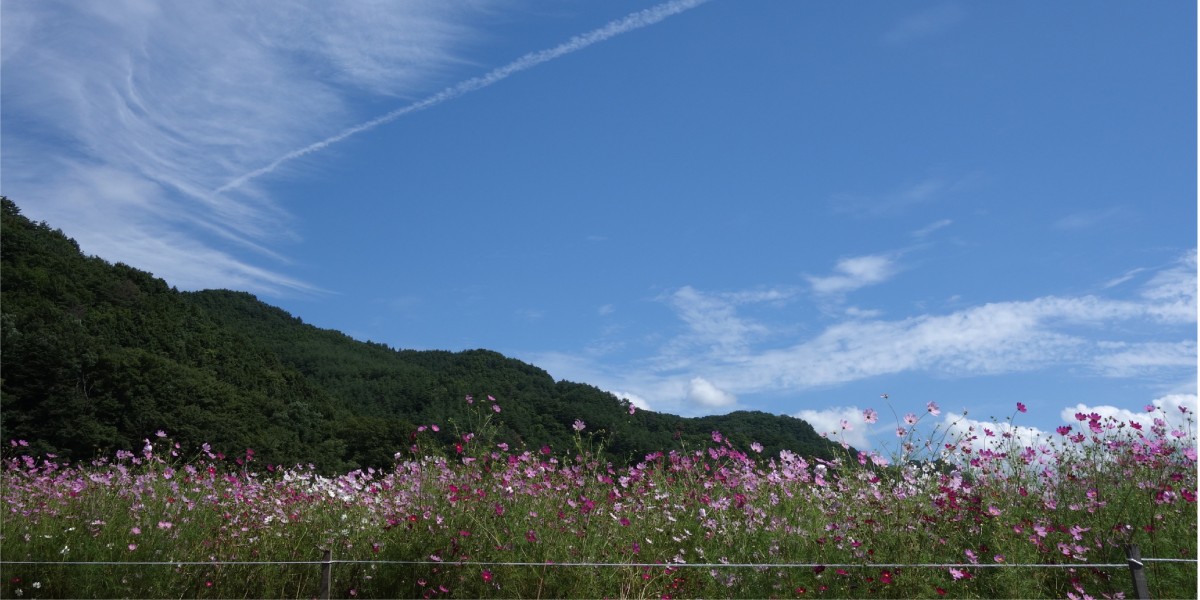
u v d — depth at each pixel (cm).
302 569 549
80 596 527
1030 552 503
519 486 595
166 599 528
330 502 642
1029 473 603
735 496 585
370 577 538
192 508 620
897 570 495
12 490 671
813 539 546
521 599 509
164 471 699
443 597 522
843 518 558
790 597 491
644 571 524
